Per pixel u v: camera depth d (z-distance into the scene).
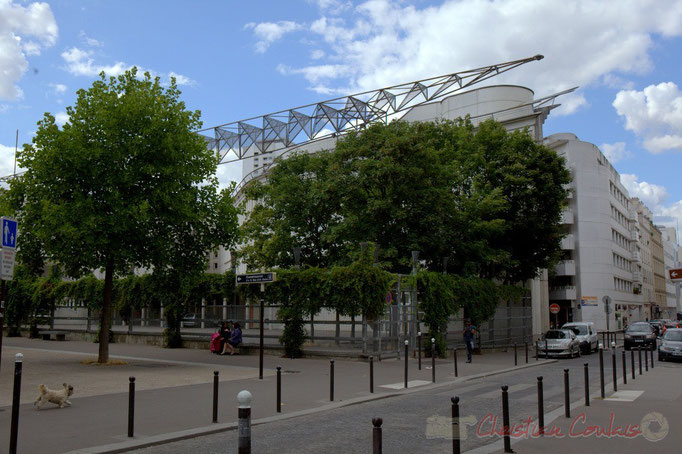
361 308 22.86
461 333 30.12
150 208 19.03
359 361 22.59
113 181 18.47
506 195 33.81
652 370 20.73
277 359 23.58
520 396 13.80
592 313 59.69
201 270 22.44
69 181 18.56
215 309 28.89
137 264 21.09
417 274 25.70
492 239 34.31
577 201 60.97
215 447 8.31
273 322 25.09
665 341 25.78
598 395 13.70
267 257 33.94
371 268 22.92
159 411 10.98
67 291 35.78
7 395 12.66
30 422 9.69
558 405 12.28
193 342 29.45
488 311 30.81
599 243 60.91
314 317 25.06
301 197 32.75
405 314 25.31
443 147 34.62
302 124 47.88
